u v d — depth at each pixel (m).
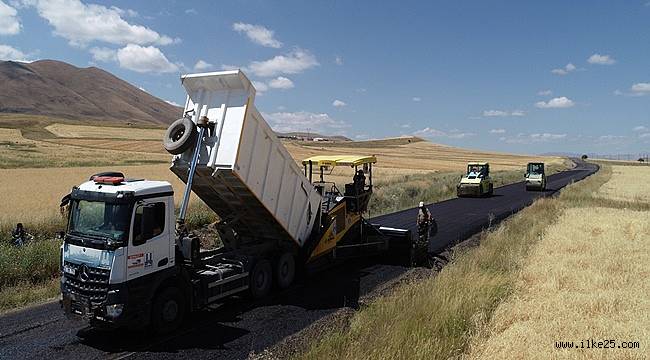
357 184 14.26
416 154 143.62
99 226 8.45
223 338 8.79
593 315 9.01
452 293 9.72
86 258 8.39
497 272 12.01
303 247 12.72
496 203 30.94
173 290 9.09
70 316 8.60
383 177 51.25
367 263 14.80
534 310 9.12
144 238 8.52
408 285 11.61
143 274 8.52
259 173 10.70
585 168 101.69
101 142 109.19
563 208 25.42
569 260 13.22
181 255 9.66
